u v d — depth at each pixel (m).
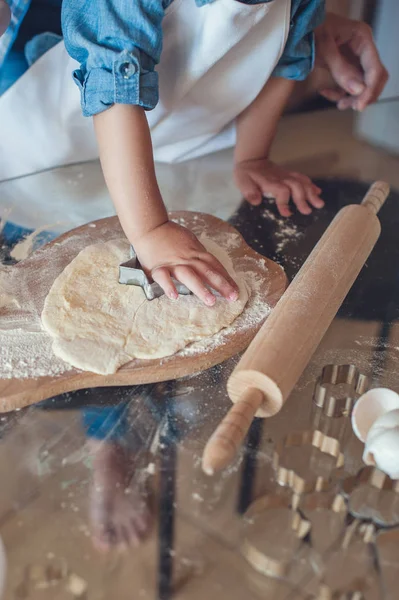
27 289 0.71
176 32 0.86
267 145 1.06
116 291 0.70
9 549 0.46
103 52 0.73
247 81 0.95
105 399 0.60
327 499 0.51
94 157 1.05
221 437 0.48
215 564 0.46
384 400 0.57
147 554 0.46
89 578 0.45
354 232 0.76
